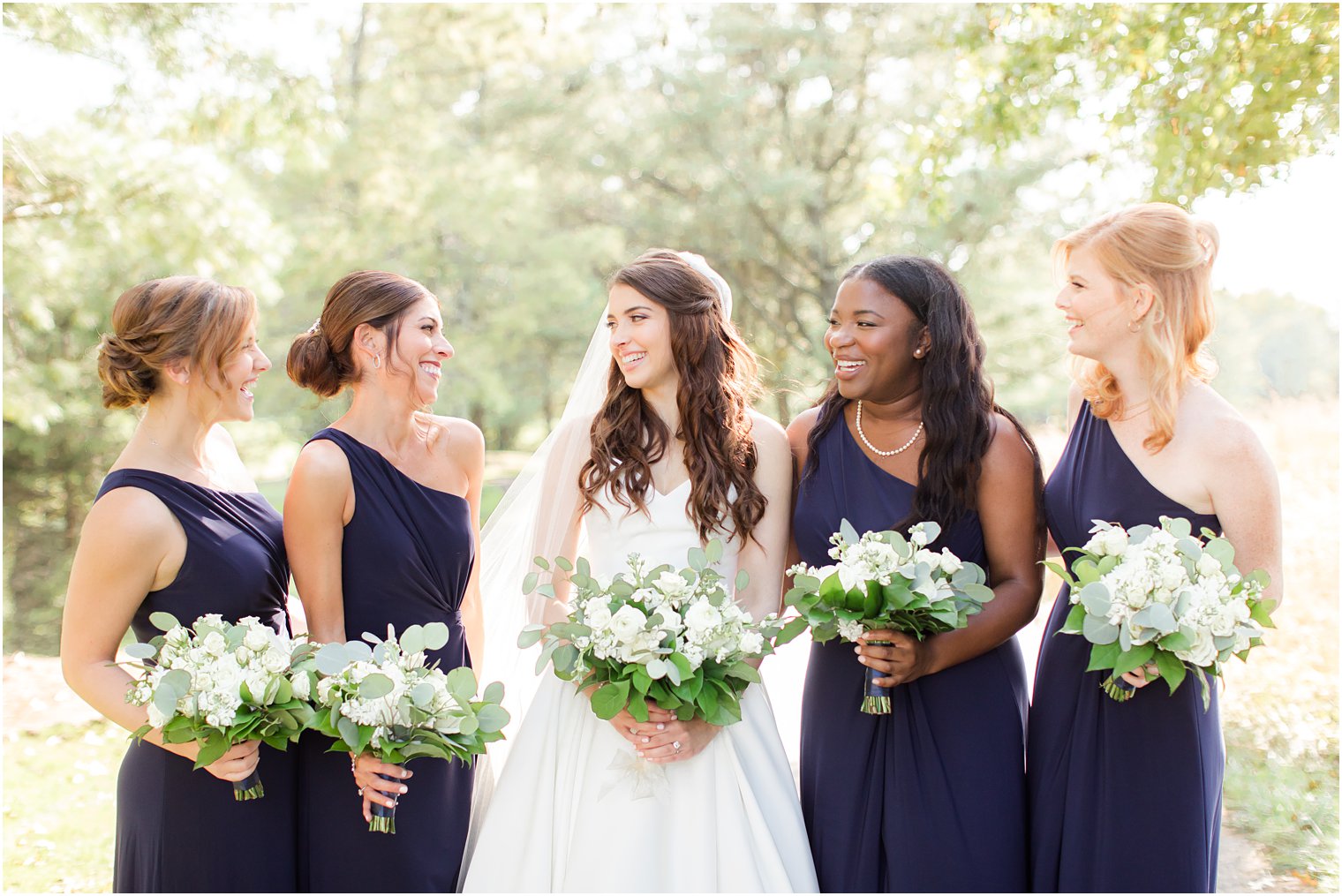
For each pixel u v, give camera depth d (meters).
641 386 2.67
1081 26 6.02
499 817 2.52
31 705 6.39
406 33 12.87
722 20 13.35
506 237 12.09
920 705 2.54
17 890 4.05
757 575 2.69
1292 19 5.31
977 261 12.23
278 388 11.56
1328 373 11.94
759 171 12.76
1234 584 2.19
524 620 2.92
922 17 12.68
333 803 2.45
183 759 2.31
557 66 13.59
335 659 2.18
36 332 9.41
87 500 10.12
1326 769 4.71
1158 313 2.44
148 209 7.60
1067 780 2.47
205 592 2.34
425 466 2.67
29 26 7.37
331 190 12.16
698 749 2.43
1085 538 2.54
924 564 2.27
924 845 2.49
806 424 2.84
